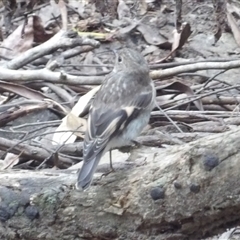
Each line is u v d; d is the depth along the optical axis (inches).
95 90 466.6
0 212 326.0
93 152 314.0
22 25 578.9
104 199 319.0
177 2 558.3
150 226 319.0
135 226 319.9
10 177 329.1
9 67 510.3
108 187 319.0
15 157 426.0
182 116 468.1
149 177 314.0
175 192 310.2
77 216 322.7
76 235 326.6
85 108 459.8
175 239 320.5
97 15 621.3
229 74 546.3
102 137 322.0
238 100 496.1
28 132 436.5
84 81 480.7
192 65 489.1
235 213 309.9
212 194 306.2
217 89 509.0
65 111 476.4
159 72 487.8
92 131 325.1
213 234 319.3
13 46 565.0
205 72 547.5
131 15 628.1
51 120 476.4
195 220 313.7
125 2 639.8
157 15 625.9
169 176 310.7
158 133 445.1
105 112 336.5
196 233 319.3
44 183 325.7
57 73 483.2
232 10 623.2
